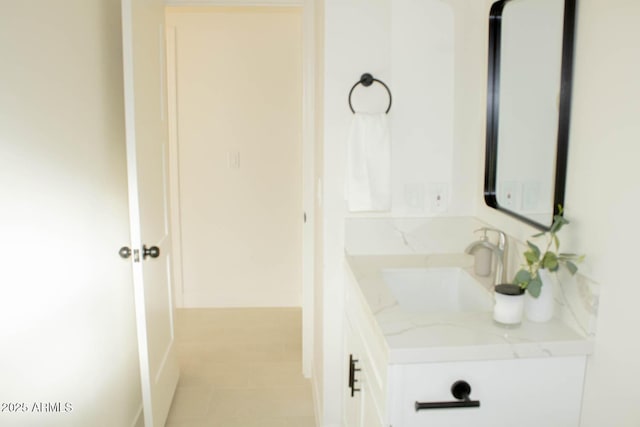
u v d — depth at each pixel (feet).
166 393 8.14
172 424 8.18
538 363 4.46
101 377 6.28
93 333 6.06
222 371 9.87
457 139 6.98
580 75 4.45
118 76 7.18
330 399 7.59
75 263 5.58
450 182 7.07
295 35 11.93
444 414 4.50
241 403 8.79
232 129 12.21
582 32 4.41
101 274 6.37
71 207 5.53
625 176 3.91
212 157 12.30
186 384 9.39
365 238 7.12
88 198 6.02
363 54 6.77
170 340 8.63
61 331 5.20
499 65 6.15
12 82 4.39
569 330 4.64
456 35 6.75
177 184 12.36
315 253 8.81
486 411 4.53
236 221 12.59
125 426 7.19
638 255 3.79
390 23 6.73
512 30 5.76
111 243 6.79
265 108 12.16
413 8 6.70
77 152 5.73
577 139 4.51
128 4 6.21
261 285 12.92
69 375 5.36
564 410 4.58
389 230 7.11
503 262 5.51
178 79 11.98
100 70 6.50
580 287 4.50
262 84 12.08
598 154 4.23
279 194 12.51
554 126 4.78
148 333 6.93
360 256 7.11
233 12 11.79
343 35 6.72
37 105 4.83
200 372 9.82
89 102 6.12
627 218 3.90
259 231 12.66
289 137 12.29
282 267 12.84
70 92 5.58
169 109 12.04
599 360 4.31
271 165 12.39
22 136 4.53
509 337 4.51
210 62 11.95
